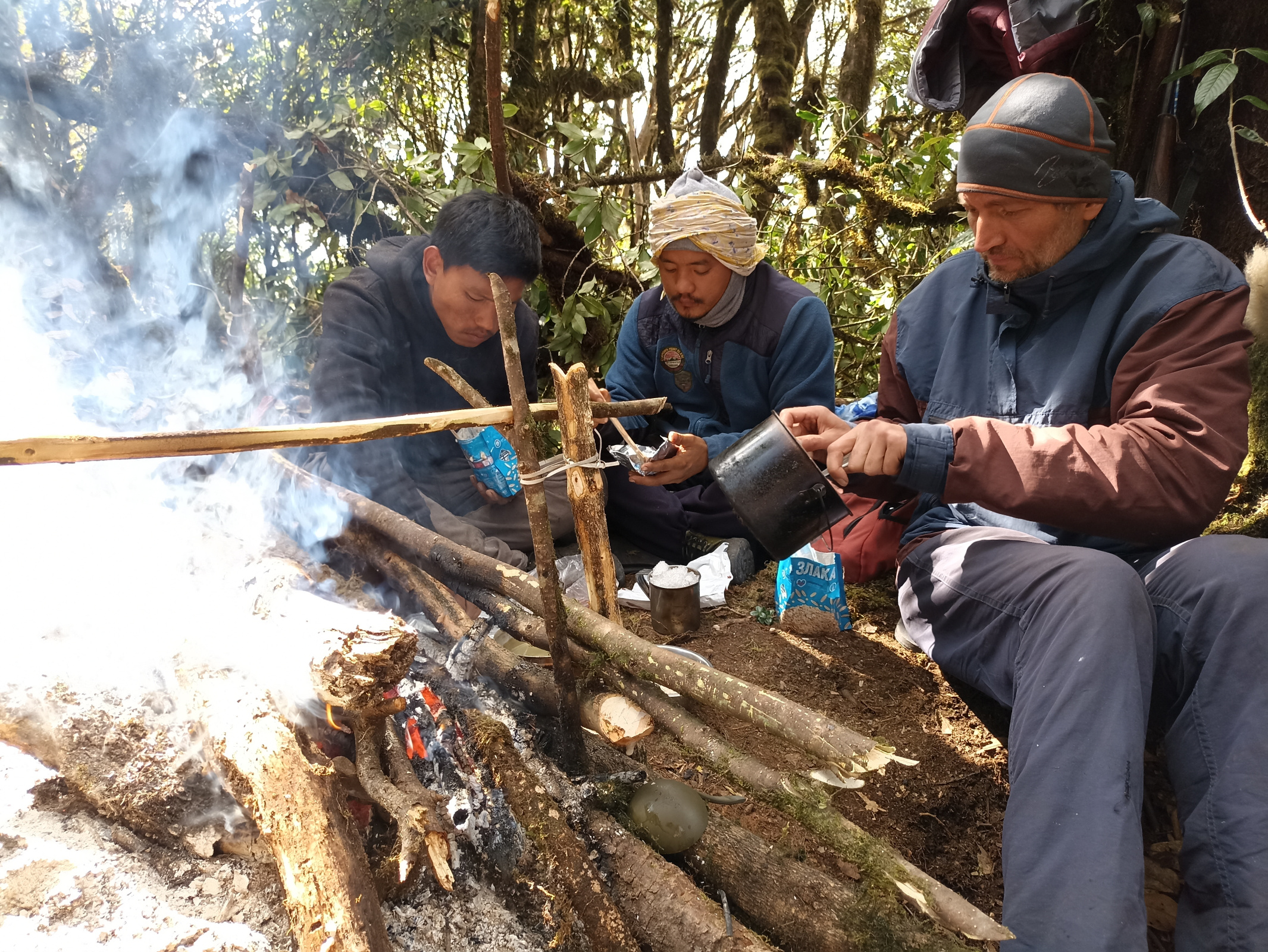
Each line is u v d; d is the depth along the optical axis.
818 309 2.80
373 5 3.30
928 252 4.29
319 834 1.10
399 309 2.51
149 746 1.28
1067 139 1.81
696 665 1.40
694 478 3.12
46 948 1.06
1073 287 1.97
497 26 2.36
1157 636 1.65
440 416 1.40
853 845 1.24
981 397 2.15
